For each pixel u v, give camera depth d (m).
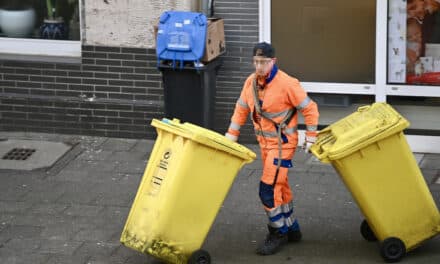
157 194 7.43
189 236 7.46
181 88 10.26
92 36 11.00
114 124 11.12
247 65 10.71
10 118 11.38
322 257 7.89
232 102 10.80
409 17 10.36
